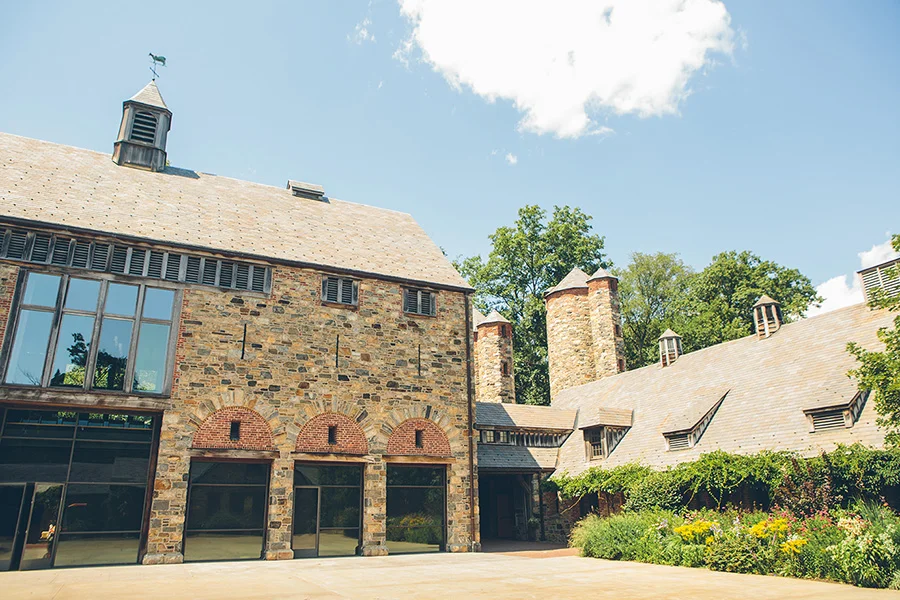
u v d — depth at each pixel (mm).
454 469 18922
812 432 16609
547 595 10281
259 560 15688
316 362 17750
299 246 19281
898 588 10727
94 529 14445
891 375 13055
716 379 22047
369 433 17938
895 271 14320
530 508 24094
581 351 32656
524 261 43594
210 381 16219
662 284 45844
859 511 13594
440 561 15828
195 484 15570
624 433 23078
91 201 17234
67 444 14703
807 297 40750
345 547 16984
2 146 18531
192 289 16688
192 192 20281
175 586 11031
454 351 20078
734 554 13570
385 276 19438
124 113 20781
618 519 17594
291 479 16500
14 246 15133
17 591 10375
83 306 15430
